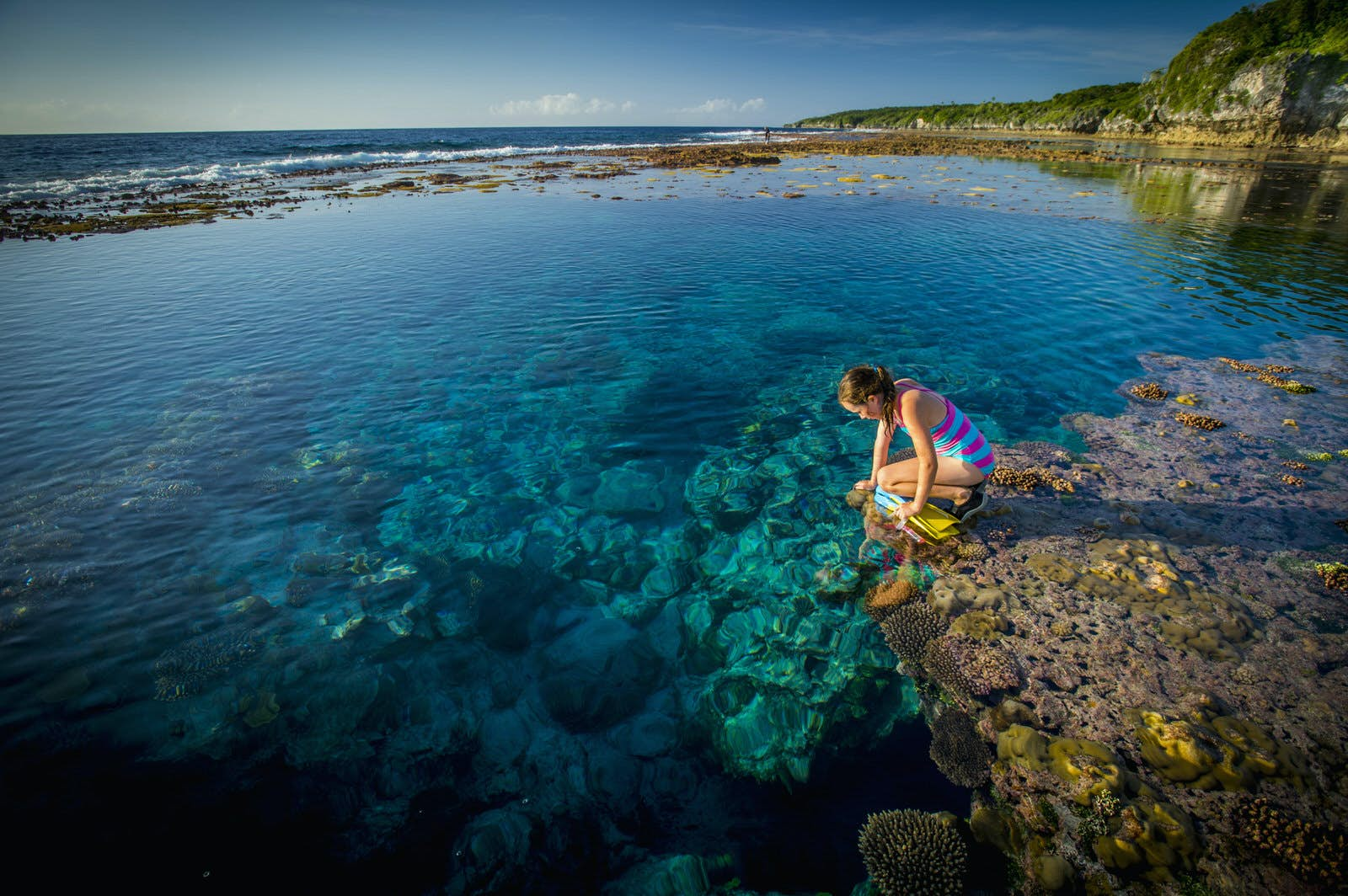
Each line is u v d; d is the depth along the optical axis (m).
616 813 3.06
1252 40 61.91
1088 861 2.76
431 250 16.05
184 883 2.70
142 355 9.10
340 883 2.72
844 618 4.33
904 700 3.69
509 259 15.00
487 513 5.48
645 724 3.54
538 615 4.36
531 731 3.50
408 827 2.98
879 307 10.91
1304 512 5.06
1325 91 54.41
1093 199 23.64
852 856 2.86
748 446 6.61
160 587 4.50
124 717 3.51
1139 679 3.64
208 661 3.89
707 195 26.09
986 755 3.32
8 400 7.54
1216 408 6.94
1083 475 5.79
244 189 29.52
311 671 3.85
